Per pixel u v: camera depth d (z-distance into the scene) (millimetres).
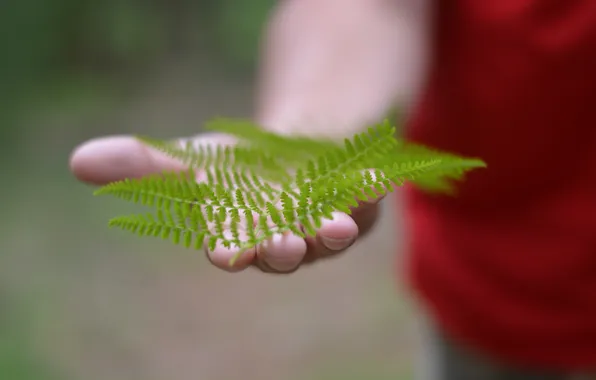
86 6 4566
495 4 667
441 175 473
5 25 4191
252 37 5223
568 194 730
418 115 775
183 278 2303
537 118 688
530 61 664
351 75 614
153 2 5145
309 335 1960
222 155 496
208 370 1840
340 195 406
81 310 2078
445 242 813
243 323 2039
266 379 1795
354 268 2311
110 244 2500
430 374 954
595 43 646
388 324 1960
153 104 4488
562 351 793
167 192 415
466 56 700
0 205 2799
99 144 495
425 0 697
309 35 655
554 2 646
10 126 3668
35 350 1831
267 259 408
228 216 429
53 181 3086
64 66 4547
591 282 754
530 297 778
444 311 843
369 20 644
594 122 686
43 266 2316
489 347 824
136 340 1962
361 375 1735
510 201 747
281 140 510
